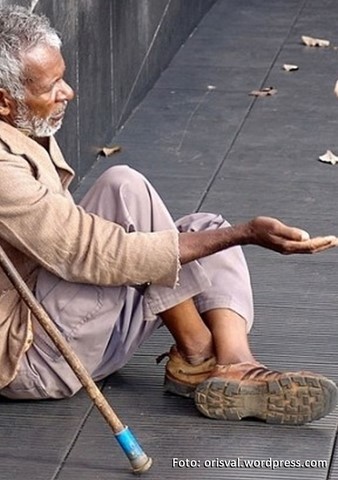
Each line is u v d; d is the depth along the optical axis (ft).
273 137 46.24
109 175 25.53
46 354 25.70
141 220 25.34
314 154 44.45
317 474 24.41
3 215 23.71
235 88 52.26
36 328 25.52
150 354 29.30
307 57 56.85
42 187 23.85
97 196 25.49
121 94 46.96
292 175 42.29
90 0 41.55
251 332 30.53
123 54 46.93
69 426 26.14
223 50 57.77
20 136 24.18
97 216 24.45
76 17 39.83
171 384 26.99
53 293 25.05
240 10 65.00
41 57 23.66
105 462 24.89
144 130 47.01
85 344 25.49
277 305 32.19
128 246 24.00
